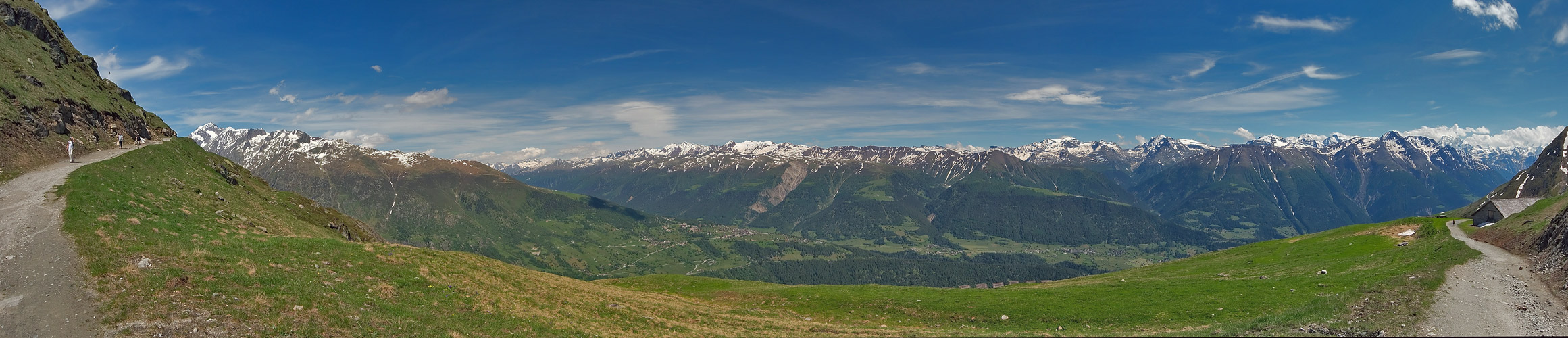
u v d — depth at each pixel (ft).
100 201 151.23
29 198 150.71
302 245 151.02
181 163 262.88
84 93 296.92
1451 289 155.43
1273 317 143.13
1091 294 228.02
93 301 98.58
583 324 157.69
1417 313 130.62
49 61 306.76
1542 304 135.85
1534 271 178.09
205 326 98.63
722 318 195.62
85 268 108.47
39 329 91.04
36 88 252.62
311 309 114.52
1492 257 206.80
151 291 104.58
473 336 126.62
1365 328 120.88
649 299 217.15
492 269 184.55
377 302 129.18
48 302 97.45
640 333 161.17
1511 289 154.20
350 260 150.10
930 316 215.92
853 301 242.37
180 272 112.98
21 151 205.05
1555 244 191.62
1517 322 120.67
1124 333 165.99
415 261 164.45
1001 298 229.04
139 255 117.80
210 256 126.11
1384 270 215.72
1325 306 148.36
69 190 157.79
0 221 131.85
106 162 207.31
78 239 120.98
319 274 134.72
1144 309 199.00
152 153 252.62
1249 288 216.13
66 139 239.09
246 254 134.10
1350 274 221.87
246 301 109.50
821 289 276.82
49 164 210.18
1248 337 123.75
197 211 182.19
